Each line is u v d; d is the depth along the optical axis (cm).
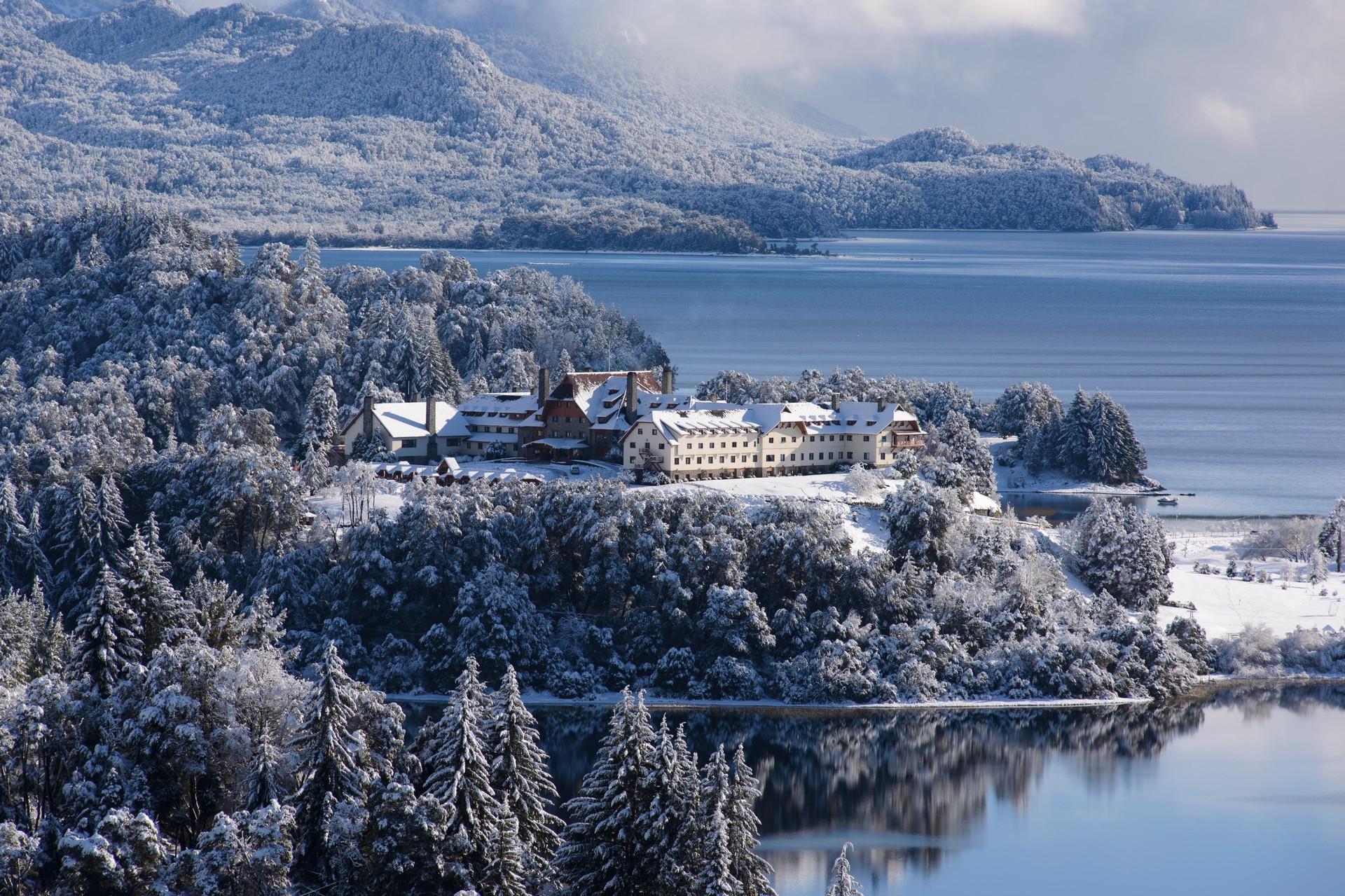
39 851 11656
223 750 12756
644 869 11812
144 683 13100
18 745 12712
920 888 15538
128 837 11344
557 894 12250
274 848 11181
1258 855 16612
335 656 12338
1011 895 15388
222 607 15762
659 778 11881
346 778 12094
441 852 11462
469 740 11769
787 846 16600
